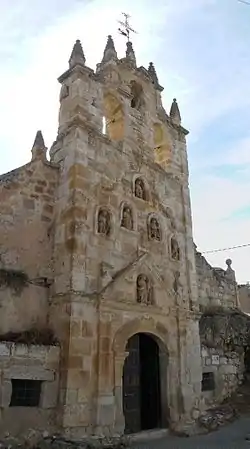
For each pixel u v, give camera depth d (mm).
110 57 19406
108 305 14406
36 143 17438
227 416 17359
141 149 18969
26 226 14914
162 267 17781
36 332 13445
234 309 27609
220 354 20469
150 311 15969
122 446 12648
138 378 15578
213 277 27406
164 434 14859
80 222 14758
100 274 14680
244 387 21078
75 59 17656
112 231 15883
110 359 13820
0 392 11711
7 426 11594
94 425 12695
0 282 13578
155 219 18438
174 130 21875
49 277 14695
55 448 11375
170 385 15906
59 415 12328
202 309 25156
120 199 16875
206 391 18562
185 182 21141
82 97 16969
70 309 13359
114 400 13477
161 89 22047
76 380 12766
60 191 15797
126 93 19328
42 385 12594
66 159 16078
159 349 16547
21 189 15203
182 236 19672
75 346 13055
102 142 17000
